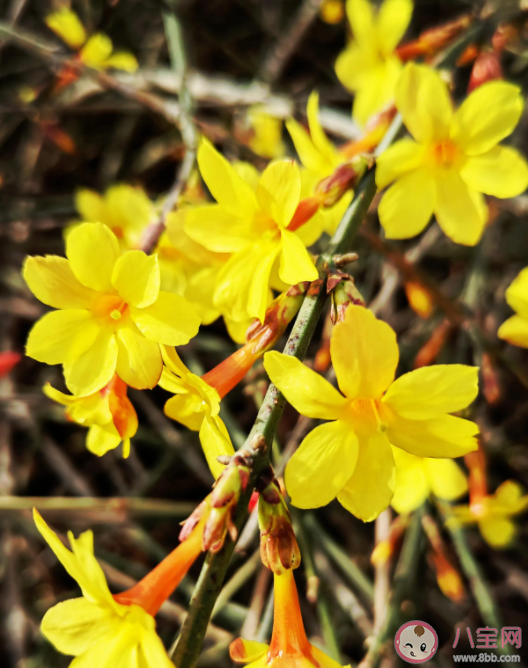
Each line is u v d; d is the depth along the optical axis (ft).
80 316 0.51
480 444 0.69
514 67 0.92
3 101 1.04
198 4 1.14
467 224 0.55
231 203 0.53
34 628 0.78
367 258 0.96
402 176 0.55
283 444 0.86
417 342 0.84
